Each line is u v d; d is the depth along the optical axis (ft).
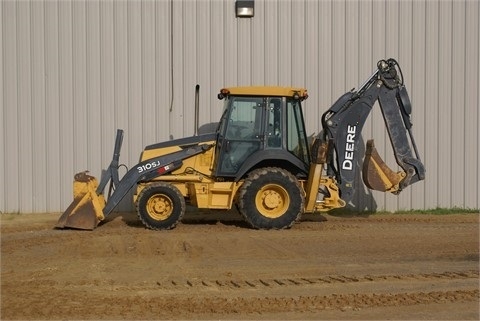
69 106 55.21
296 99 45.93
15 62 54.85
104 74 55.16
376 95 47.39
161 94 55.31
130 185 46.42
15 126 55.11
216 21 55.31
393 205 56.65
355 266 35.22
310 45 55.67
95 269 34.63
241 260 36.63
